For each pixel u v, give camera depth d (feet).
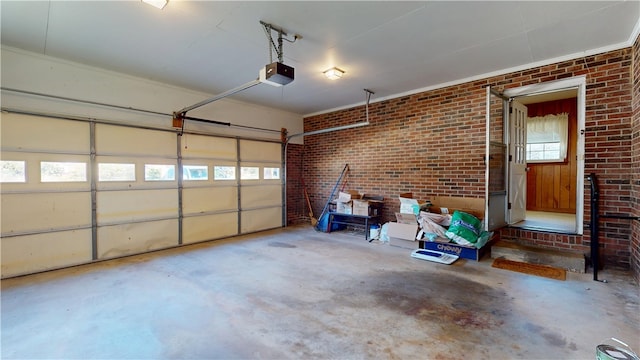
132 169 14.78
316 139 23.16
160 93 15.87
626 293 9.30
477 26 9.89
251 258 13.88
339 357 6.35
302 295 9.59
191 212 17.10
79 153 13.16
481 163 14.69
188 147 17.01
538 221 16.44
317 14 9.12
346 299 9.26
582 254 11.87
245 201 19.93
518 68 13.56
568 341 6.79
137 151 14.96
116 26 9.86
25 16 9.20
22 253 11.76
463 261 12.98
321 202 22.81
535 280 10.55
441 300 9.10
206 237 17.76
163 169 15.93
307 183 23.88
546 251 12.37
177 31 10.22
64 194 12.77
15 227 11.64
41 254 12.18
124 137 14.52
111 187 14.08
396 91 17.49
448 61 13.00
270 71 10.02
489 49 11.75
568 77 12.32
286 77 10.13
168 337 7.15
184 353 6.52
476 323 7.68
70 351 6.60
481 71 14.25
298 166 24.03
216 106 18.47
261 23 9.66
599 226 11.73
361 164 20.10
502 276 11.05
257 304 8.94
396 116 18.10
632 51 10.91
